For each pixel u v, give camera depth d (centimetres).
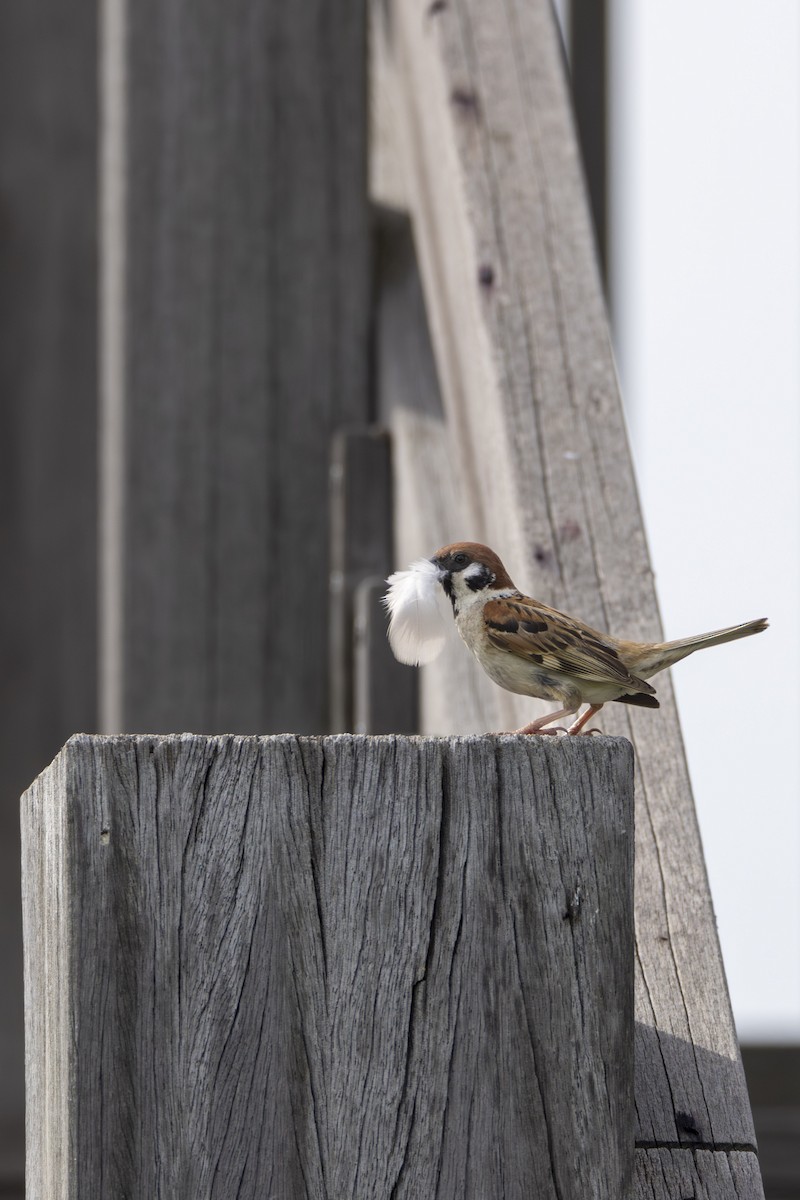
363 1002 401
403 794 409
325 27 972
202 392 944
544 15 889
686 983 514
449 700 771
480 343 747
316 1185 394
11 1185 1135
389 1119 399
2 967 1198
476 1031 404
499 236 782
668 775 588
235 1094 394
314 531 945
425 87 908
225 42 959
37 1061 457
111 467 948
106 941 394
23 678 1253
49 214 1273
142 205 947
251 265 955
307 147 966
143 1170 389
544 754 415
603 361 734
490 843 411
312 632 937
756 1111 1152
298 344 958
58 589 1265
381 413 952
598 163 1271
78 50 1277
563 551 660
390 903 405
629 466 690
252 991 397
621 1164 404
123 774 399
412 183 968
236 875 400
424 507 841
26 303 1270
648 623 640
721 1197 455
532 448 695
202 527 934
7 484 1262
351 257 969
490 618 615
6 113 1270
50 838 430
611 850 414
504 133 830
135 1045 393
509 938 408
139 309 943
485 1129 401
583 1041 407
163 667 923
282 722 928
